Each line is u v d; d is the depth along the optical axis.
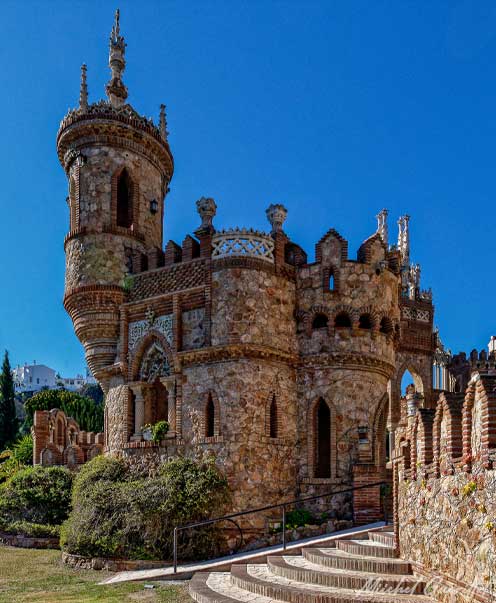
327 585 18.59
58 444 46.91
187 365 31.03
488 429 13.61
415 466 18.80
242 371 29.55
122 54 39.47
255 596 18.77
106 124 35.81
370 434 30.92
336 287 31.66
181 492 27.70
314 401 31.08
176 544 24.72
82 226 35.72
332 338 31.25
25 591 21.89
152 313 33.03
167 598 20.02
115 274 34.81
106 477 31.23
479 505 13.92
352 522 28.44
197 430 30.06
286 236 32.47
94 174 35.94
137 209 36.59
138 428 32.66
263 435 29.61
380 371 31.89
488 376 14.02
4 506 36.19
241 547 27.95
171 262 33.19
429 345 42.78
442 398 16.64
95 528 27.50
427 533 17.25
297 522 28.91
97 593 21.14
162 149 38.09
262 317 30.41
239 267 30.42
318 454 31.28
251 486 28.84
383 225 45.94
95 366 35.09
